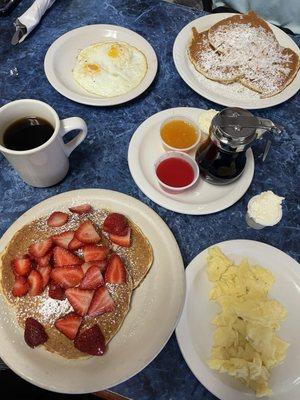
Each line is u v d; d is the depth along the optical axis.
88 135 0.49
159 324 0.35
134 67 0.54
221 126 0.39
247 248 0.40
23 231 0.40
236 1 0.77
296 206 0.45
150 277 0.39
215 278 0.39
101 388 0.32
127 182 0.46
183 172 0.45
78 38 0.56
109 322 0.36
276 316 0.37
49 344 0.35
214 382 0.34
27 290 0.37
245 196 0.46
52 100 0.52
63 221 0.40
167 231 0.40
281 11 0.75
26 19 0.57
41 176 0.42
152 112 0.52
